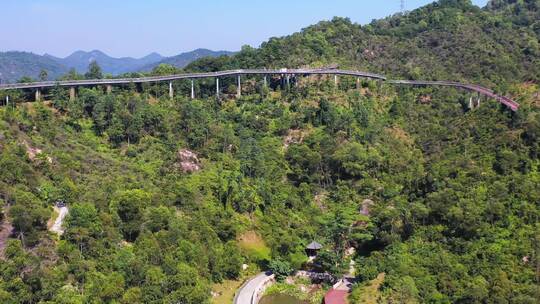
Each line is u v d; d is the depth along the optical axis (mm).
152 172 161500
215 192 163250
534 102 191250
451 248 123875
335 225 151375
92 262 104000
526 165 139750
